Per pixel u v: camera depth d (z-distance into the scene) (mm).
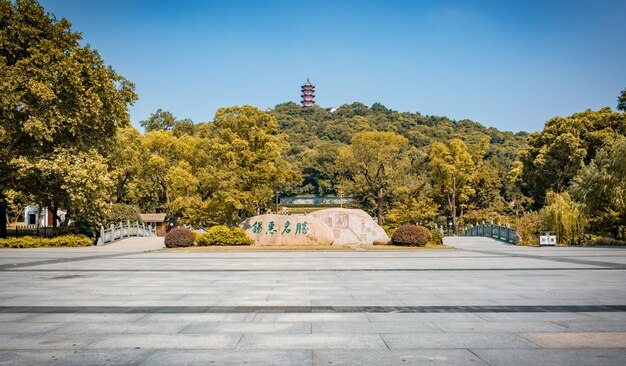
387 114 170625
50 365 5137
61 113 25812
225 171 33094
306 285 11484
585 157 49594
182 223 41812
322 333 6551
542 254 22172
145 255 22344
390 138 51406
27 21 26422
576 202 32000
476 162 64750
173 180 38375
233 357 5418
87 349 5773
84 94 26531
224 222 37094
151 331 6699
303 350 5695
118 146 39938
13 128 25328
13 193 28578
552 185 51500
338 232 30156
